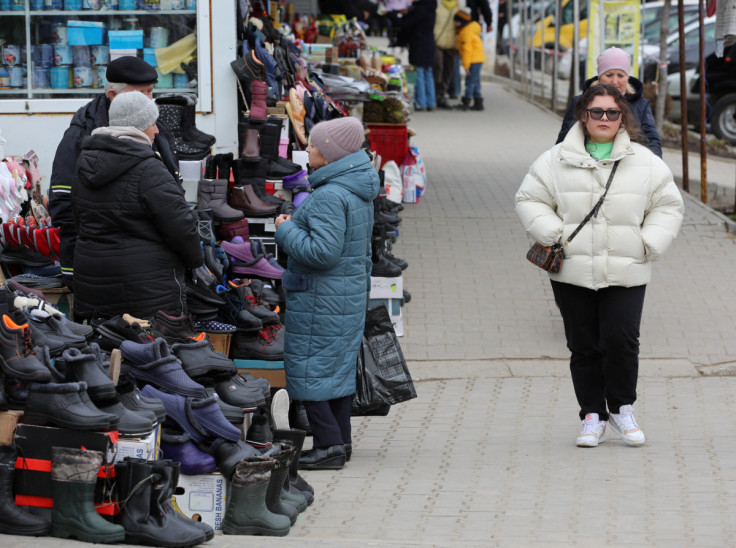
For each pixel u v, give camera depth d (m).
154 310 11.91
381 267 18.75
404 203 28.25
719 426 14.98
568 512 11.48
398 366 13.55
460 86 51.50
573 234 13.29
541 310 20.41
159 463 9.67
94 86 18.33
